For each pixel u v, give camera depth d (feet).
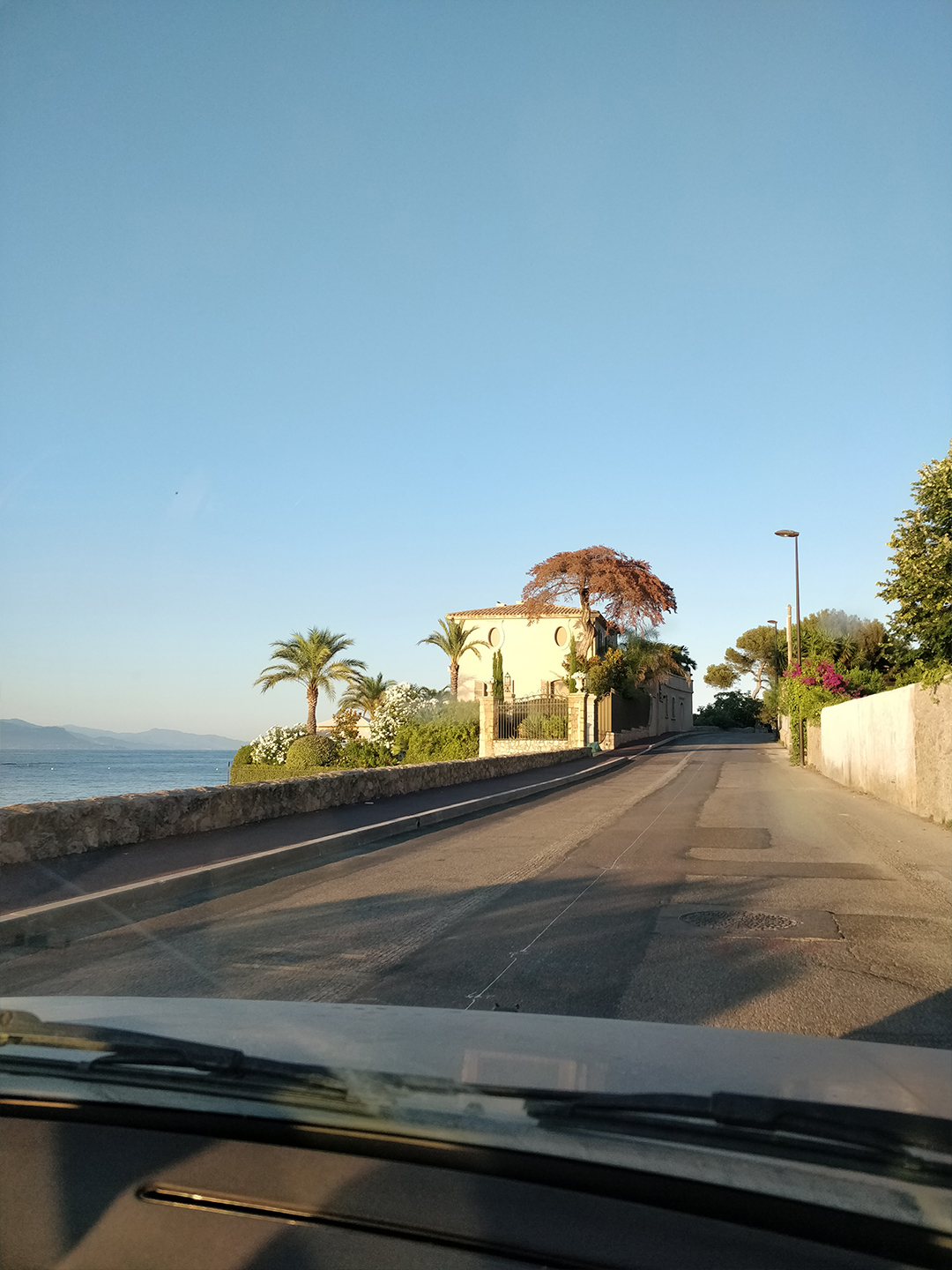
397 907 26.43
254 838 38.22
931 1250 4.66
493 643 171.94
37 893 25.96
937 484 46.57
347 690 157.28
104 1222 5.34
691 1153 5.17
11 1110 6.44
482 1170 5.40
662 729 231.91
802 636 112.37
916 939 21.85
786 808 55.16
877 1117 5.44
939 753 47.14
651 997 17.22
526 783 75.10
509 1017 8.29
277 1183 5.54
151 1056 6.63
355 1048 7.09
